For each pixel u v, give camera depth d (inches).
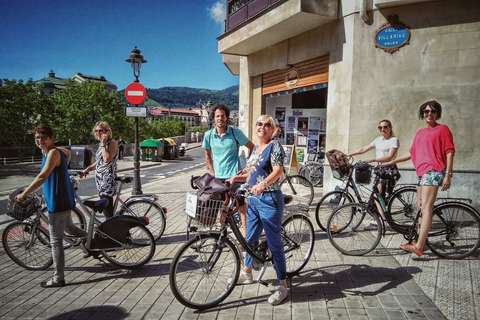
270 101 425.1
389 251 167.0
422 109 153.6
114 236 148.9
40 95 1379.2
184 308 116.2
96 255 150.6
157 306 117.9
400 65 245.4
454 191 231.1
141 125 2065.7
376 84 253.0
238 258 122.0
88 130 1614.2
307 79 326.3
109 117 1603.1
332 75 283.1
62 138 1565.0
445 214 158.2
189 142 2669.8
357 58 257.6
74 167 702.5
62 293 129.0
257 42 359.3
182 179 521.3
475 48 226.2
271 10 299.3
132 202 190.1
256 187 109.9
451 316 108.0
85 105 1617.9
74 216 221.3
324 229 201.5
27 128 1264.8
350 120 262.4
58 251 134.8
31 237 152.8
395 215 183.2
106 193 177.3
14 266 158.4
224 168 169.2
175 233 208.1
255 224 122.8
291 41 339.3
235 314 111.7
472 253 154.6
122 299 123.6
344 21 267.1
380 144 193.9
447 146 145.7
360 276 139.1
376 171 175.6
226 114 165.0
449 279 135.2
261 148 119.5
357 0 253.6
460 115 231.8
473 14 225.6
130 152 1413.6
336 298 121.0
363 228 171.8
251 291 127.6
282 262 119.2
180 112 5590.6
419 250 150.3
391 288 127.9
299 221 142.9
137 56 334.6
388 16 245.8
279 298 117.1
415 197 184.2
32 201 149.4
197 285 128.3
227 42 386.6
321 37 296.4
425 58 238.5
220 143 168.2
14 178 581.9
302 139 408.5
